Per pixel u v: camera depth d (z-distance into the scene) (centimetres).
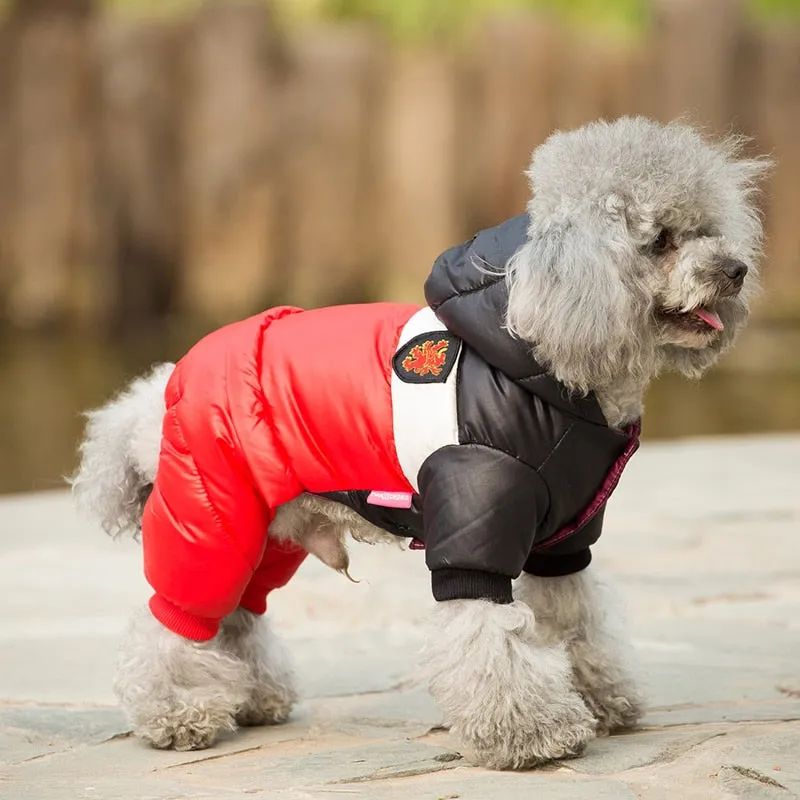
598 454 534
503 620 519
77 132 3005
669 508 1145
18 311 3052
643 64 3069
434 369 539
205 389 577
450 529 515
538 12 3139
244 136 2980
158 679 585
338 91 3044
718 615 793
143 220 2997
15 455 1781
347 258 3075
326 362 564
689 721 588
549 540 556
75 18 3052
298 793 501
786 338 2948
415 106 3059
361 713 632
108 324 3055
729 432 1952
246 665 614
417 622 809
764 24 3180
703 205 531
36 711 640
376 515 562
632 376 532
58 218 3023
